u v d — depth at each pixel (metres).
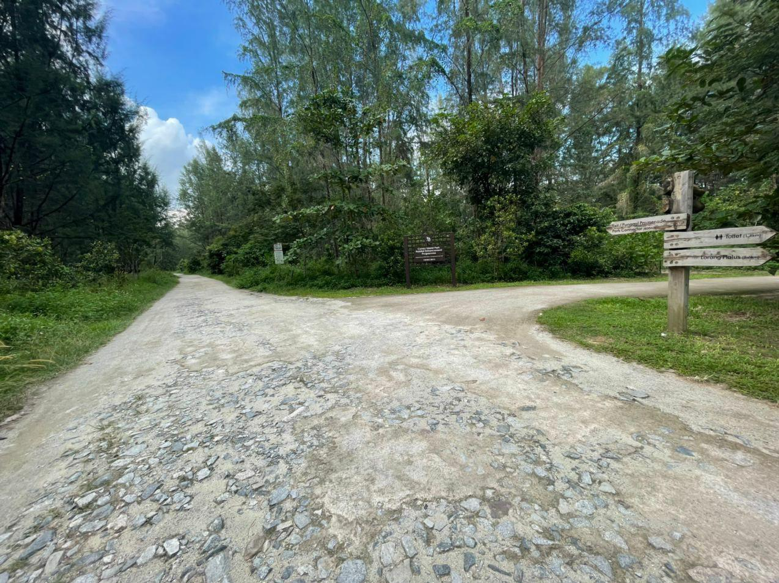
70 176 15.38
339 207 12.76
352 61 14.91
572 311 5.87
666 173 5.66
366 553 1.48
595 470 1.89
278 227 20.41
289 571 1.42
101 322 7.74
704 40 4.75
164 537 1.64
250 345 5.11
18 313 6.94
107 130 18.17
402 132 16.23
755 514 1.53
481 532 1.55
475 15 15.88
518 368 3.44
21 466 2.33
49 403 3.43
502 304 7.11
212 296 13.85
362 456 2.17
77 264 14.30
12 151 13.50
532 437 2.25
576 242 13.55
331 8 14.57
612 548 1.42
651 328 4.47
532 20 16.53
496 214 13.16
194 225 38.62
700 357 3.33
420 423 2.51
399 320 6.16
